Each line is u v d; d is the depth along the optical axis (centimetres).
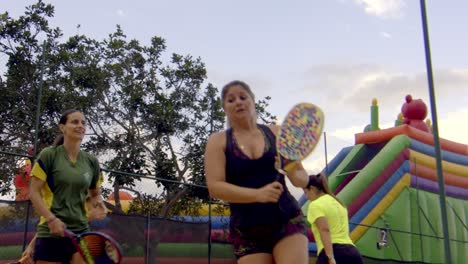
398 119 2144
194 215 1473
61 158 470
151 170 1750
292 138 310
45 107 1566
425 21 1166
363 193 1535
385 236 1444
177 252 939
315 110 313
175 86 1864
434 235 1636
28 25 1644
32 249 501
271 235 313
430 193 1711
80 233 472
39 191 457
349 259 570
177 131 1797
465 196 1850
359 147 1888
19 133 1525
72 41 1741
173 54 1881
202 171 1772
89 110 1725
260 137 323
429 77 1147
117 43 1838
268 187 297
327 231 559
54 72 1681
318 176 586
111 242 426
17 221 746
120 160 1719
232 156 315
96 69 1725
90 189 502
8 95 1539
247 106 322
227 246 1037
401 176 1625
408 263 1398
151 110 1762
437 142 1124
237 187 305
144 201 1485
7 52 1588
